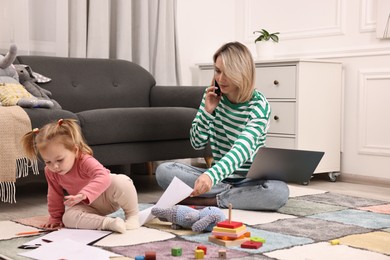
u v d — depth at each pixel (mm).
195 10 4375
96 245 1799
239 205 2451
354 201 2693
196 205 2520
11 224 2152
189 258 1646
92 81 3498
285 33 4160
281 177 2455
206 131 2592
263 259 1643
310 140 3625
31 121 2561
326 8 3914
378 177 3662
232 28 4539
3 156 2459
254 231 2018
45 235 1912
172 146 3193
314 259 1653
